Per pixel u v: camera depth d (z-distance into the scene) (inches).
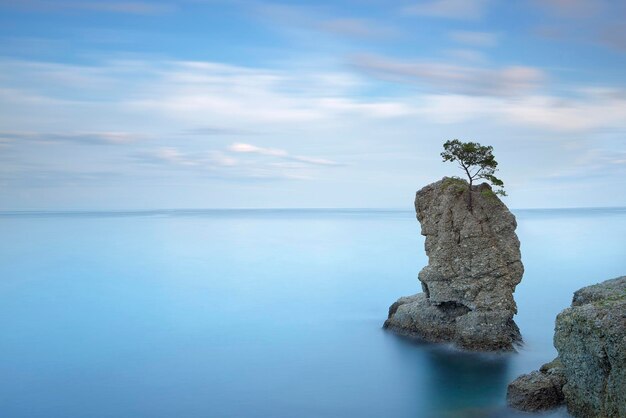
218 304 4534.9
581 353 1838.1
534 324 3479.3
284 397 2455.7
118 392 2541.8
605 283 2183.8
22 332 3656.5
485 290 2869.1
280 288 5241.1
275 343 3326.8
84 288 5275.6
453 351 2874.0
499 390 2367.1
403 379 2600.9
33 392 2556.6
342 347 3171.8
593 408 1812.3
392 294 4864.7
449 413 2190.0
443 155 2989.7
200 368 2883.9
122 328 3759.8
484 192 2972.4
